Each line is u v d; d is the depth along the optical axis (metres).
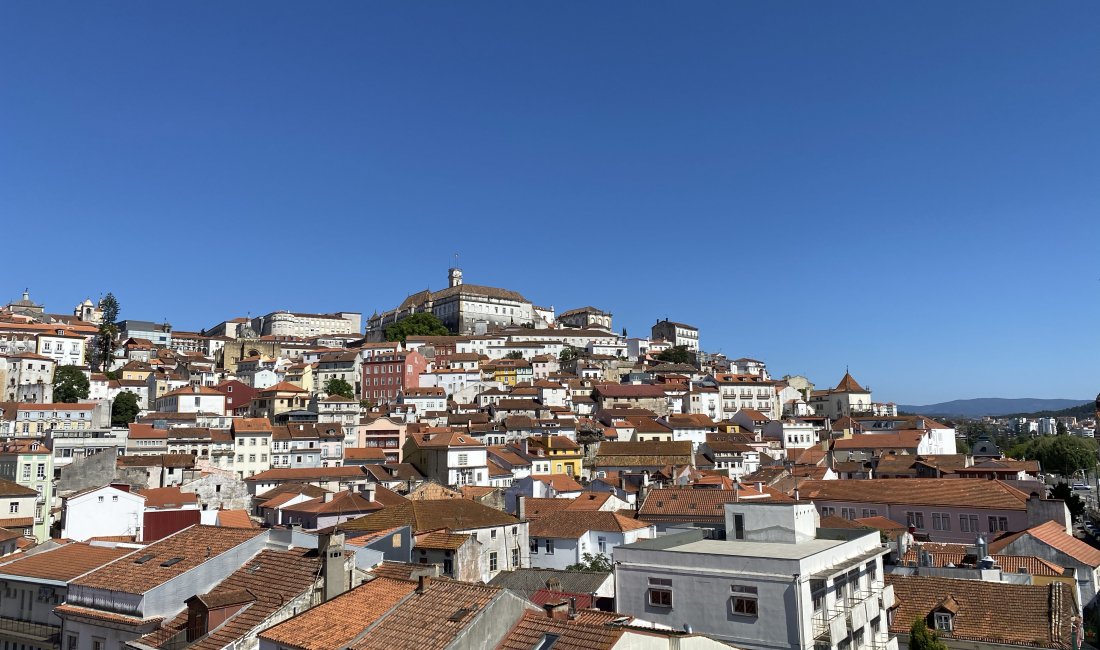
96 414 159.88
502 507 109.06
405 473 144.00
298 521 96.25
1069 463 197.50
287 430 162.88
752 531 53.34
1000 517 86.00
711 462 174.25
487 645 32.88
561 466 163.50
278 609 37.16
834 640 42.38
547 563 81.12
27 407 166.38
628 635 31.02
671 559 46.22
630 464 160.50
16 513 91.94
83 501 86.25
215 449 150.38
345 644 32.81
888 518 92.25
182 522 91.44
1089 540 105.62
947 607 50.69
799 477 122.12
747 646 42.44
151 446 143.88
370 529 69.50
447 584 36.28
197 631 37.59
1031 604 49.78
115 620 39.97
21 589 47.19
